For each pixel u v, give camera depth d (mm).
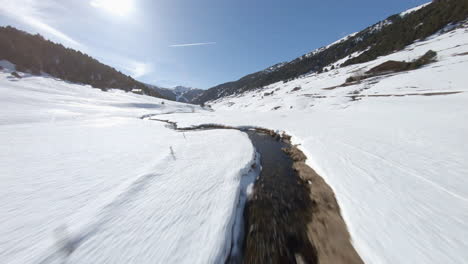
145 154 11633
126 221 5523
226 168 10086
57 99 42094
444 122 13789
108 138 15852
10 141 13141
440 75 30547
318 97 46594
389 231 5172
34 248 4375
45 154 10867
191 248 4809
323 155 11422
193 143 15414
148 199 6727
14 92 39469
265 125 25016
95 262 4195
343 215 6355
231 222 6094
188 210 6289
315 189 8516
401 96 27938
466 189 6402
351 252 4984
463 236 4633
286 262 5121
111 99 57094
